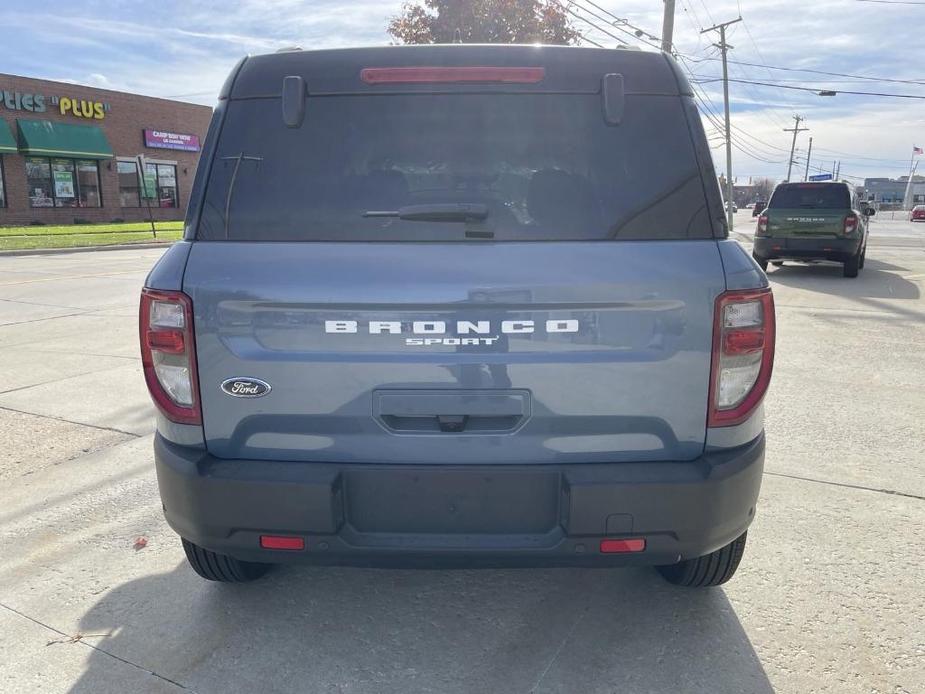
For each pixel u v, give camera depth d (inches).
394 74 97.2
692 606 121.4
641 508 90.7
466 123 96.6
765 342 93.4
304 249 92.1
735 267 91.8
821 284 533.3
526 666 106.4
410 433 93.0
